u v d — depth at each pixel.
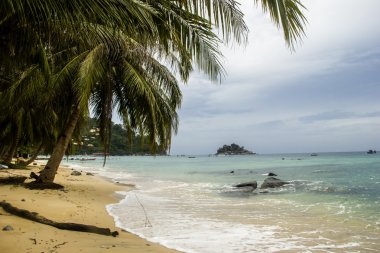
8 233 6.20
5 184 14.09
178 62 8.10
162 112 14.09
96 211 10.23
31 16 4.61
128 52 11.83
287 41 2.96
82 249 5.66
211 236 7.82
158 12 4.92
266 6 3.08
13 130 22.75
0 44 5.46
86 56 12.37
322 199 15.27
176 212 11.22
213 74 5.18
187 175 35.50
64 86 12.80
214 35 5.17
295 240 7.61
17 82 12.77
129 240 6.89
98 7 3.96
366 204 13.54
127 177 31.69
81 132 20.91
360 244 7.33
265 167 53.91
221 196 16.53
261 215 10.84
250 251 6.67
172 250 6.51
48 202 10.44
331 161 71.56
